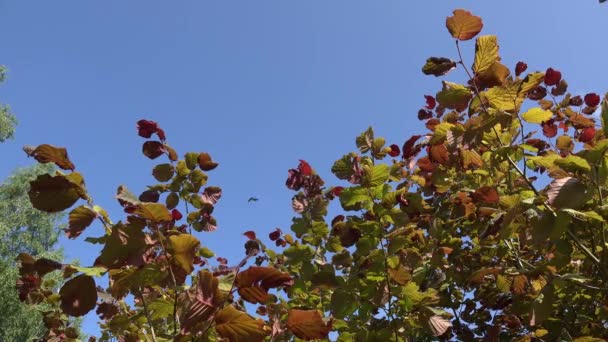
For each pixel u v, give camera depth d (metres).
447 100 1.42
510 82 1.39
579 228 1.42
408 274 1.49
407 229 1.54
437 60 1.42
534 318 1.27
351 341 1.60
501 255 1.80
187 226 1.54
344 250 1.66
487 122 1.38
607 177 1.17
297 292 1.86
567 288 1.64
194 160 1.56
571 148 1.85
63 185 1.02
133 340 1.27
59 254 11.77
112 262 0.97
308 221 1.93
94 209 1.04
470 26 1.39
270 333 0.97
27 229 12.12
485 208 1.49
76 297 0.98
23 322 9.48
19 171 12.80
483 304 2.06
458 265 1.90
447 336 2.00
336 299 1.52
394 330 1.48
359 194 1.57
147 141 1.53
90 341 1.68
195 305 0.92
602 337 1.63
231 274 1.07
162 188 1.55
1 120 12.51
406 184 2.07
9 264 10.45
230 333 0.94
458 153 1.58
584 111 2.04
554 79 1.75
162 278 1.00
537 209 1.27
